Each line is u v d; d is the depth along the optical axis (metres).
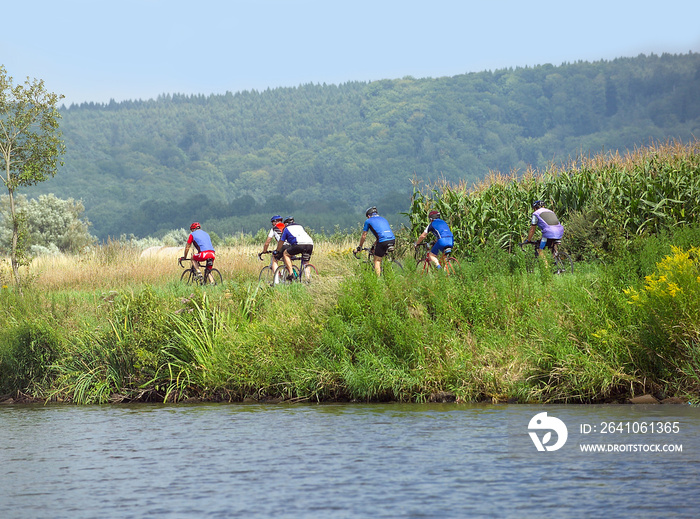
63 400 35.97
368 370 30.05
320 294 36.38
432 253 46.91
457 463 18.75
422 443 21.16
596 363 26.81
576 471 17.66
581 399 26.84
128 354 35.28
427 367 29.44
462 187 59.41
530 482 16.89
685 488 16.00
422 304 33.34
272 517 14.98
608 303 29.06
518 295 32.88
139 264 71.38
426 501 15.67
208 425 25.78
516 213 55.97
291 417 26.72
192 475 18.50
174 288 47.62
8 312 43.34
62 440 24.05
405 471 18.12
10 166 57.91
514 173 60.81
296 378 31.22
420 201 58.94
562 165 59.31
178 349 34.59
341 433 23.12
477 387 28.58
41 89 58.41
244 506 15.74
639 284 29.39
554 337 28.50
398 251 55.94
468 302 32.31
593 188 55.50
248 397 32.41
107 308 40.22
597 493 15.84
